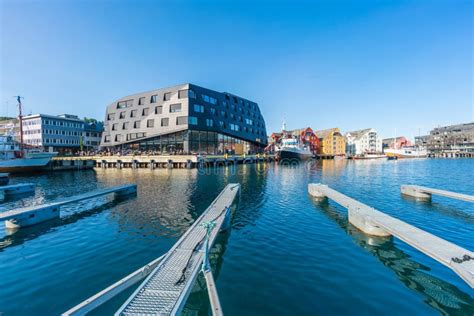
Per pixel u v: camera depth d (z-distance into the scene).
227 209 11.19
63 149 63.84
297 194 18.05
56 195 18.84
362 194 18.00
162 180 26.19
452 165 50.88
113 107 58.22
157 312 4.28
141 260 7.49
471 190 19.45
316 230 10.04
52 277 6.53
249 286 5.98
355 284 6.03
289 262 7.20
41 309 5.27
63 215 12.59
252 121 68.25
